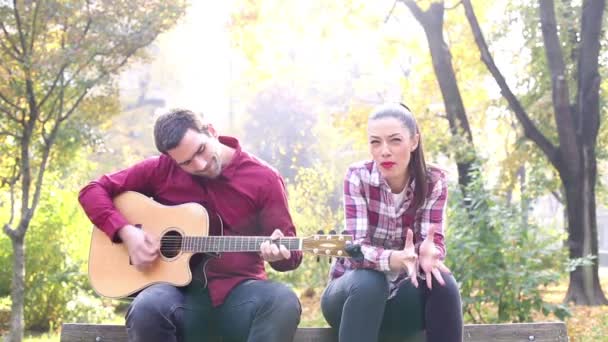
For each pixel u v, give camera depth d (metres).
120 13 7.66
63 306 9.12
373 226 3.21
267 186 3.39
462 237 6.65
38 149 8.72
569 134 11.31
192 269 3.27
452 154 11.77
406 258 2.82
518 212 6.77
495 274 6.46
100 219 3.36
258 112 30.03
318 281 12.06
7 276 9.03
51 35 7.82
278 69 12.74
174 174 3.47
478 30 11.78
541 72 13.67
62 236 9.17
